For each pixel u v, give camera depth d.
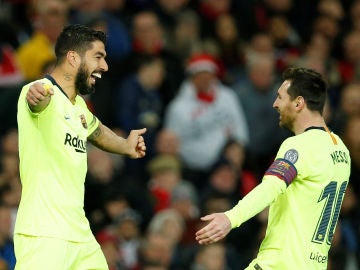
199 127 49.28
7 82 47.03
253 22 57.03
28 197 27.38
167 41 53.41
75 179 27.72
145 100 48.94
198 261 43.50
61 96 27.73
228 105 50.16
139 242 43.91
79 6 49.91
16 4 52.25
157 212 45.94
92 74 28.08
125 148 29.92
